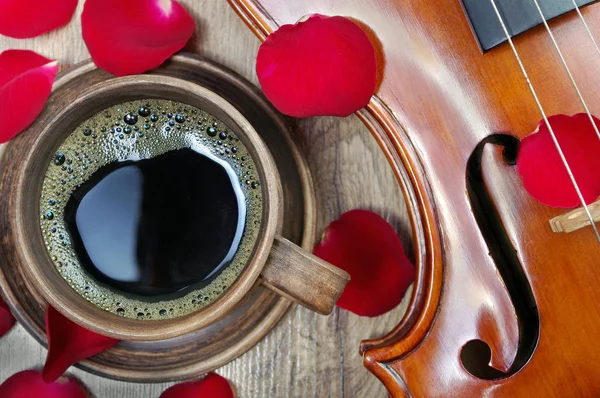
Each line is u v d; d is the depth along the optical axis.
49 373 0.33
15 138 0.34
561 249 0.32
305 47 0.32
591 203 0.31
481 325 0.32
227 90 0.34
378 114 0.32
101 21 0.34
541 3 0.31
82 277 0.33
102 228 0.33
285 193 0.34
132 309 0.33
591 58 0.32
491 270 0.32
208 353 0.35
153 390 0.36
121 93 0.31
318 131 0.36
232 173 0.33
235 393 0.36
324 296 0.30
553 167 0.31
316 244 0.36
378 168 0.36
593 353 0.32
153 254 0.33
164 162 0.33
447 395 0.32
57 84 0.34
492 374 0.33
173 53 0.34
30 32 0.35
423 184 0.32
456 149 0.32
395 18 0.32
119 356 0.35
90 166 0.33
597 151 0.31
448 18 0.32
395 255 0.35
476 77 0.32
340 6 0.32
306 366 0.36
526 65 0.32
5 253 0.34
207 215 0.34
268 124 0.34
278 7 0.32
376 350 0.32
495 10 0.31
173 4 0.34
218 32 0.36
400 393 0.32
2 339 0.36
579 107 0.32
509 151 0.32
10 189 0.34
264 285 0.31
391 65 0.32
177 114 0.33
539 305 0.32
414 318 0.32
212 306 0.30
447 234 0.32
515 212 0.32
